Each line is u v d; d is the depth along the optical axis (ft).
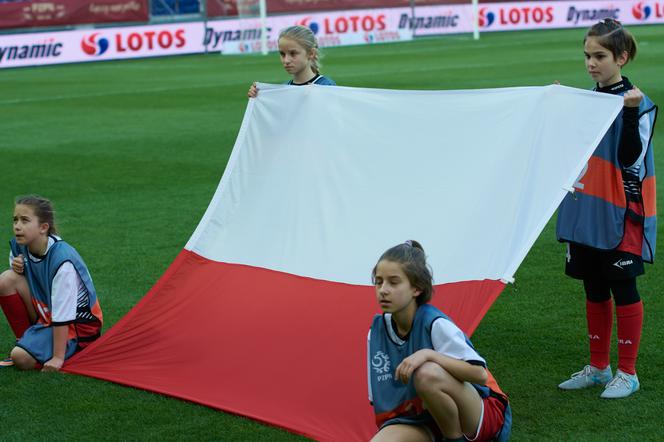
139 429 14.25
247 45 97.86
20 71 83.87
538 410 14.80
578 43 93.09
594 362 15.70
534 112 15.51
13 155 40.01
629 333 15.14
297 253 16.94
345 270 16.24
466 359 11.80
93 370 16.42
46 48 88.28
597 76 15.23
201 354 16.19
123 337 16.93
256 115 18.51
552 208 14.29
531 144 15.23
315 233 16.94
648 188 15.05
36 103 58.75
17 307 17.16
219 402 15.05
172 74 75.41
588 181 15.10
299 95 18.07
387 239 16.03
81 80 73.00
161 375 15.99
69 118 51.37
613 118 14.44
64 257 16.53
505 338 18.04
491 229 14.93
